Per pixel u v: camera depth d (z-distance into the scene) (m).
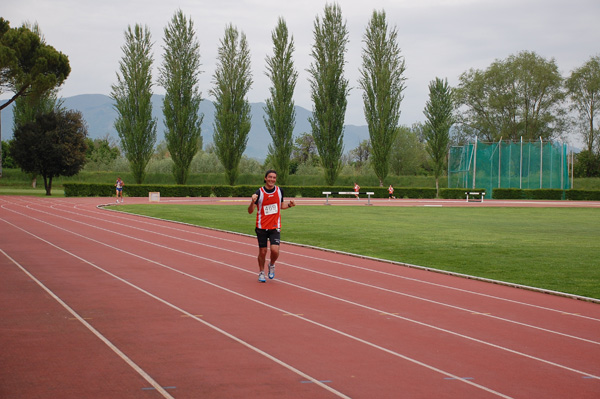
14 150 53.16
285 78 59.91
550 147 65.31
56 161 53.16
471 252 16.28
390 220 27.95
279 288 10.34
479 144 65.69
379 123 62.50
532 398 5.18
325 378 5.56
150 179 73.44
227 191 58.62
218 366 5.84
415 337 7.20
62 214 28.66
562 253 16.23
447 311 8.84
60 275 11.23
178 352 6.30
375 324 7.81
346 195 61.47
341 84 61.16
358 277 11.86
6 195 51.34
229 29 58.88
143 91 57.09
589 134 80.00
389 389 5.30
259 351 6.40
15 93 53.41
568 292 10.83
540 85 79.31
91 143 99.00
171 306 8.64
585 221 29.77
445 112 66.25
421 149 94.81
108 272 11.68
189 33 57.66
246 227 22.66
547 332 7.68
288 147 60.78
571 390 5.40
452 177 67.38
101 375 5.50
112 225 22.86
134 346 6.50
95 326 7.37
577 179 74.75
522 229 24.16
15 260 13.14
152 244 16.72
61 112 56.06
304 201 50.94
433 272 12.95
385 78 61.47
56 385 5.21
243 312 8.34
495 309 9.12
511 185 65.31
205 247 16.28
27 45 51.06
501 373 5.86
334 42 60.28
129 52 56.69
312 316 8.19
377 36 61.50
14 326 7.32
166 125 58.12
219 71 59.38
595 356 6.57
